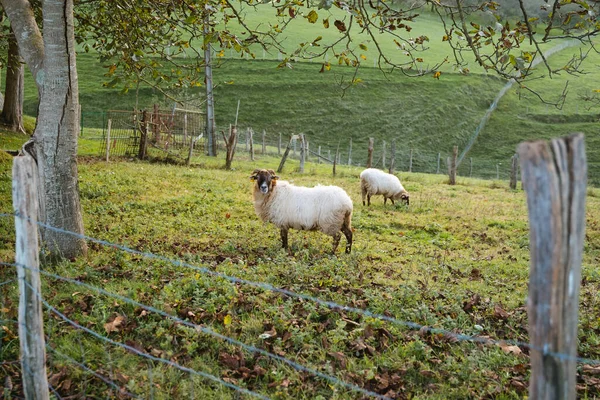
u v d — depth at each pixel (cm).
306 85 6294
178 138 3419
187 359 549
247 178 2111
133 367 522
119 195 1533
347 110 5891
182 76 1005
